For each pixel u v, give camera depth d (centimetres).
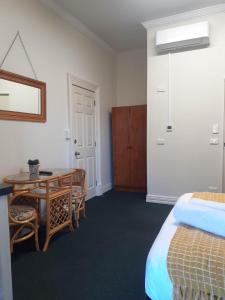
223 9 349
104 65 489
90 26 406
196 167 381
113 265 216
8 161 271
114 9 352
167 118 394
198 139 377
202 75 368
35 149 309
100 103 473
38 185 268
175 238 121
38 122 313
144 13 365
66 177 304
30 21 297
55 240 266
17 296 175
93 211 366
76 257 229
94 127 458
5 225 112
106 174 502
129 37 454
